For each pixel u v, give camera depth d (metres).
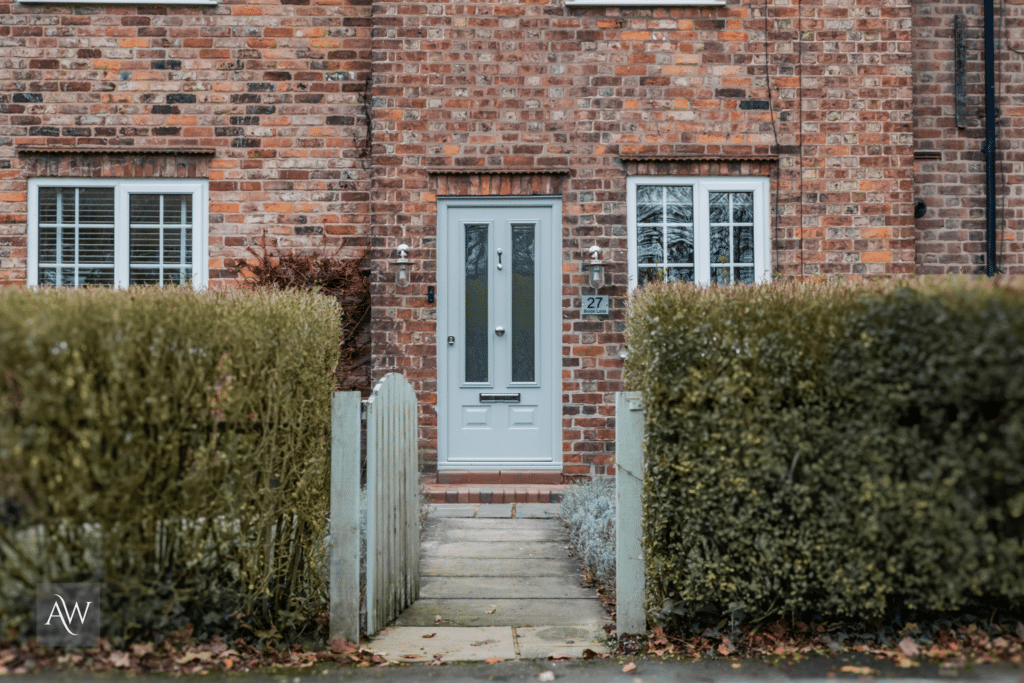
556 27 7.33
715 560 3.60
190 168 7.44
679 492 3.67
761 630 3.73
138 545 3.19
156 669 3.28
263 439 3.46
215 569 3.46
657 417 3.65
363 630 4.02
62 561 3.15
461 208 7.37
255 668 3.45
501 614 4.34
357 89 7.55
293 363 3.65
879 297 3.42
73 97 7.38
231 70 7.48
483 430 7.36
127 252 7.42
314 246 7.52
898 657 3.47
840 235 7.35
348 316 7.49
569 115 7.33
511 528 6.04
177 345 3.19
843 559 3.52
